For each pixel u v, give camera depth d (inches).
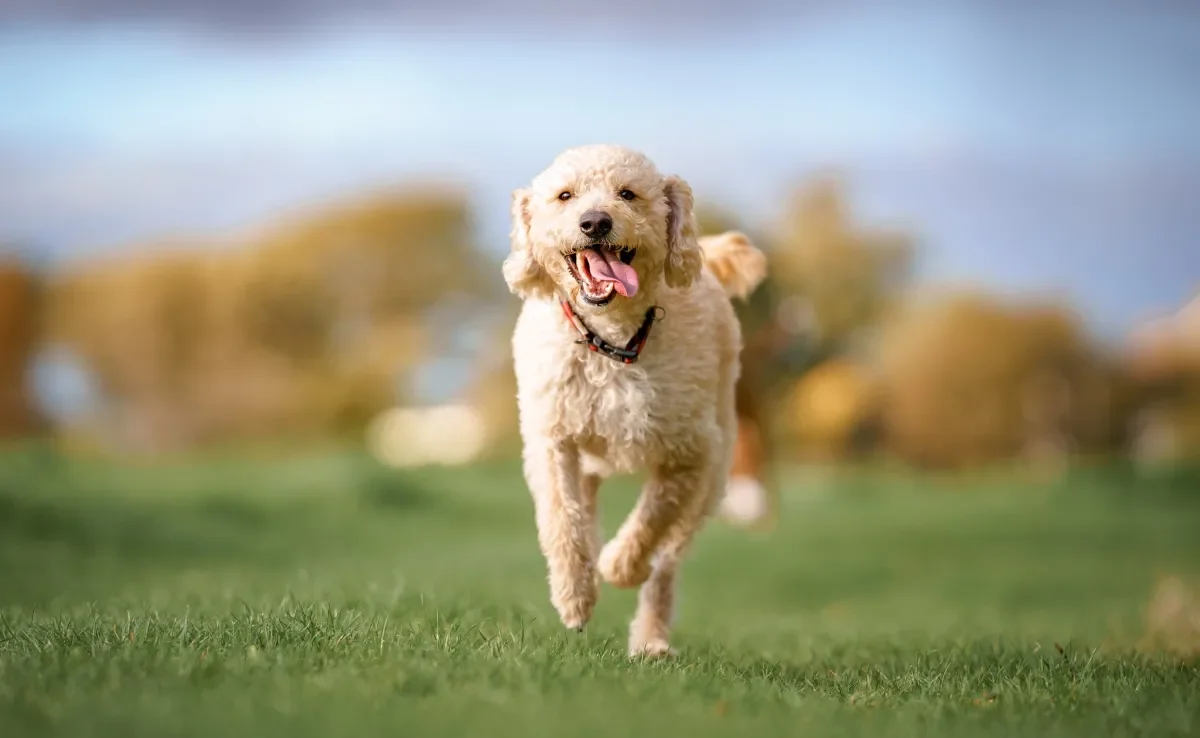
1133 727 167.2
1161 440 1454.2
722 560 619.2
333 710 151.3
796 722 161.9
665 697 170.6
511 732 145.8
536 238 226.7
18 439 1700.3
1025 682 202.4
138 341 1747.0
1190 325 1487.5
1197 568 656.4
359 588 298.5
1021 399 1419.8
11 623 229.9
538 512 232.8
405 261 1828.2
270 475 823.7
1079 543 759.1
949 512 880.9
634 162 227.5
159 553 538.6
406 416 1771.7
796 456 1391.5
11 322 1733.5
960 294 1472.7
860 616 459.5
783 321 486.9
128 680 163.3
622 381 225.1
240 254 1835.6
